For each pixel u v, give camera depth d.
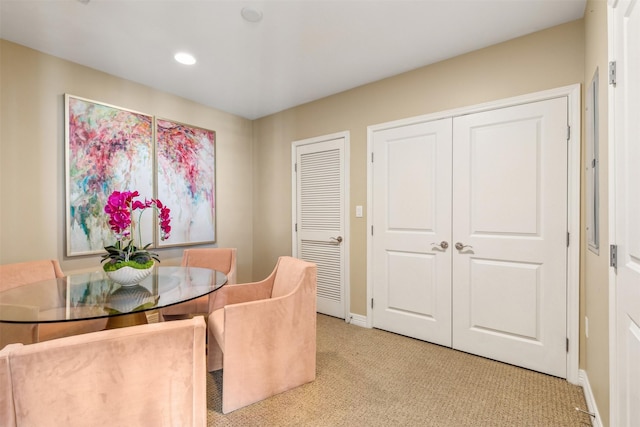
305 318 1.93
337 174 3.20
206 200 3.48
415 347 2.50
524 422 1.59
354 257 3.07
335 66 2.60
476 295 2.35
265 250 3.90
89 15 1.90
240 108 3.62
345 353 2.39
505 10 1.88
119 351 0.85
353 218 3.08
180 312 2.27
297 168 3.57
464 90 2.40
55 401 0.79
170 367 0.92
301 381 1.93
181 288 1.73
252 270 4.01
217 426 1.55
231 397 1.66
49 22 1.96
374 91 2.91
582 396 1.82
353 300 3.08
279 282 2.21
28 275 2.00
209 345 2.03
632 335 1.02
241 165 3.89
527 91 2.13
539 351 2.10
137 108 2.87
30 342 1.69
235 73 2.72
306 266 1.96
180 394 0.94
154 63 2.52
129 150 2.79
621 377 1.13
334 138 3.21
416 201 2.66
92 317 1.29
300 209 3.55
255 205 4.00
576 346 1.95
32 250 2.24
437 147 2.54
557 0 1.78
